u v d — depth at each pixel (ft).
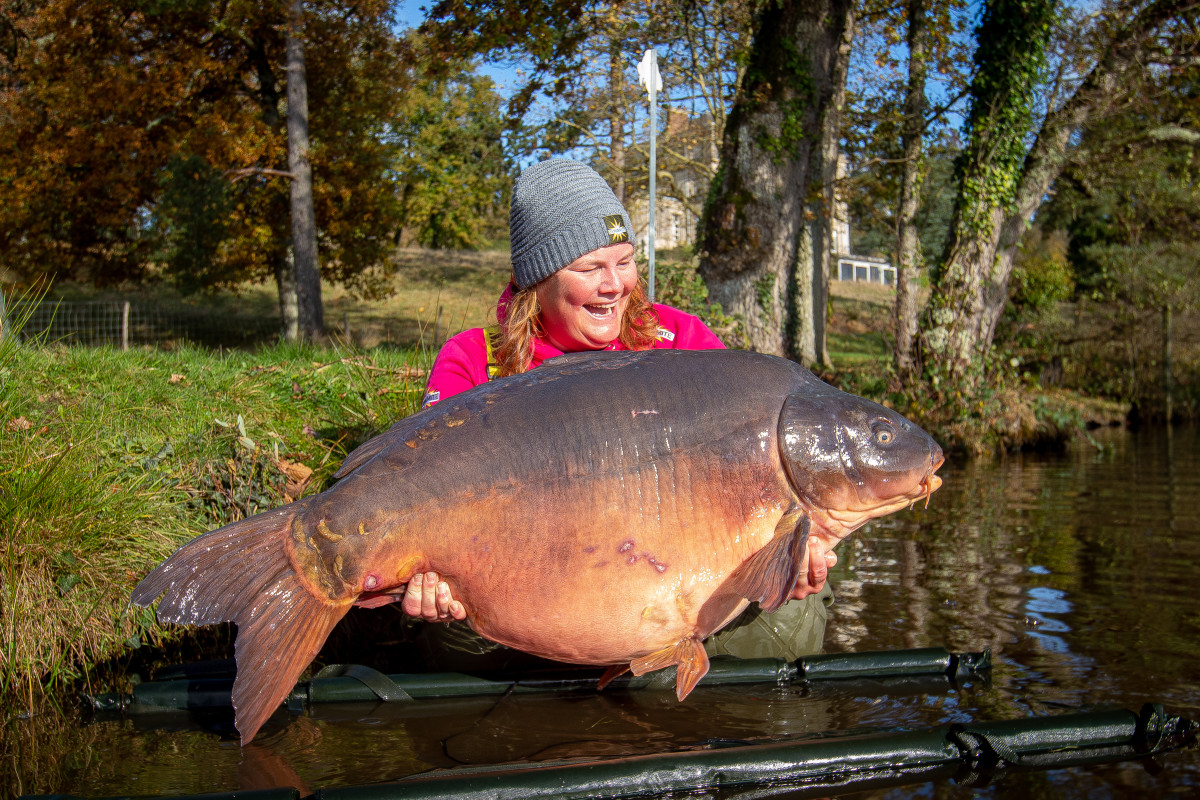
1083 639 11.55
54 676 10.80
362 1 62.64
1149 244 70.54
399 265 116.37
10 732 9.23
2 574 11.42
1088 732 8.15
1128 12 47.29
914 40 60.34
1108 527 20.84
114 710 9.84
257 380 19.93
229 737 8.87
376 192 67.82
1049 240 101.04
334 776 7.82
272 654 7.30
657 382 7.81
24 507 11.96
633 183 70.33
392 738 8.65
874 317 99.76
